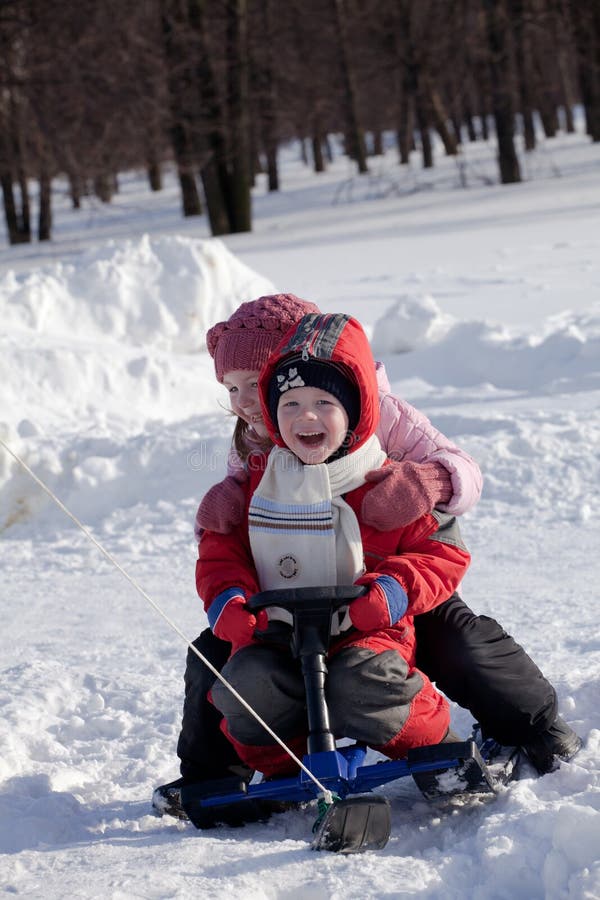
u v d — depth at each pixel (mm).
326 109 55406
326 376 3928
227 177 43969
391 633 3936
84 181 47062
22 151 48594
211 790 3809
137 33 41125
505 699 3969
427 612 4121
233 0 42312
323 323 4000
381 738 3834
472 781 3668
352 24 54125
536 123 84438
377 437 4289
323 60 53812
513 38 49031
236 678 3852
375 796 3496
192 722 4105
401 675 3834
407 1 52812
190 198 55156
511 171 48750
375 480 4031
